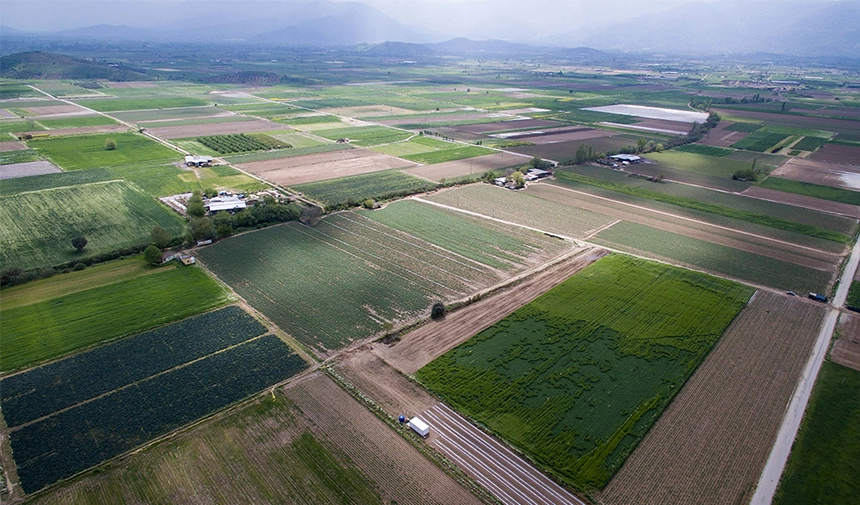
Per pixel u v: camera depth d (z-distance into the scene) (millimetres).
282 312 65812
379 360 56656
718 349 59469
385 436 46281
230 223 91250
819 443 45938
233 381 53062
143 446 44906
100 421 47562
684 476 42281
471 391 51781
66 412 48625
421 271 77812
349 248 85625
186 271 76750
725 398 51469
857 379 54719
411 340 60375
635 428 47219
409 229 94312
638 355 57781
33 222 94062
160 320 63469
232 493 40562
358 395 51094
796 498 40344
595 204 110188
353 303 68250
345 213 102188
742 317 66312
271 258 81438
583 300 69438
